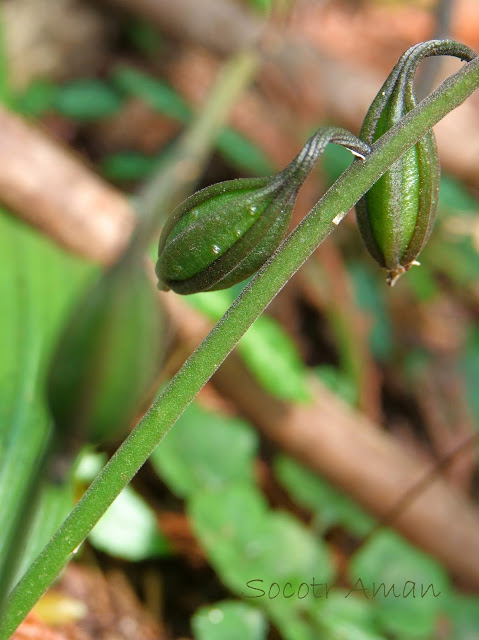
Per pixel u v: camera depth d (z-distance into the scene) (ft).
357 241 1.46
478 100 1.63
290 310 1.38
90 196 1.11
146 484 1.07
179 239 0.61
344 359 1.33
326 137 0.60
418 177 0.63
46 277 0.96
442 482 1.17
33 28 1.58
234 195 0.61
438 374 1.42
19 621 0.64
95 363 0.55
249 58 1.44
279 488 1.17
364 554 1.05
